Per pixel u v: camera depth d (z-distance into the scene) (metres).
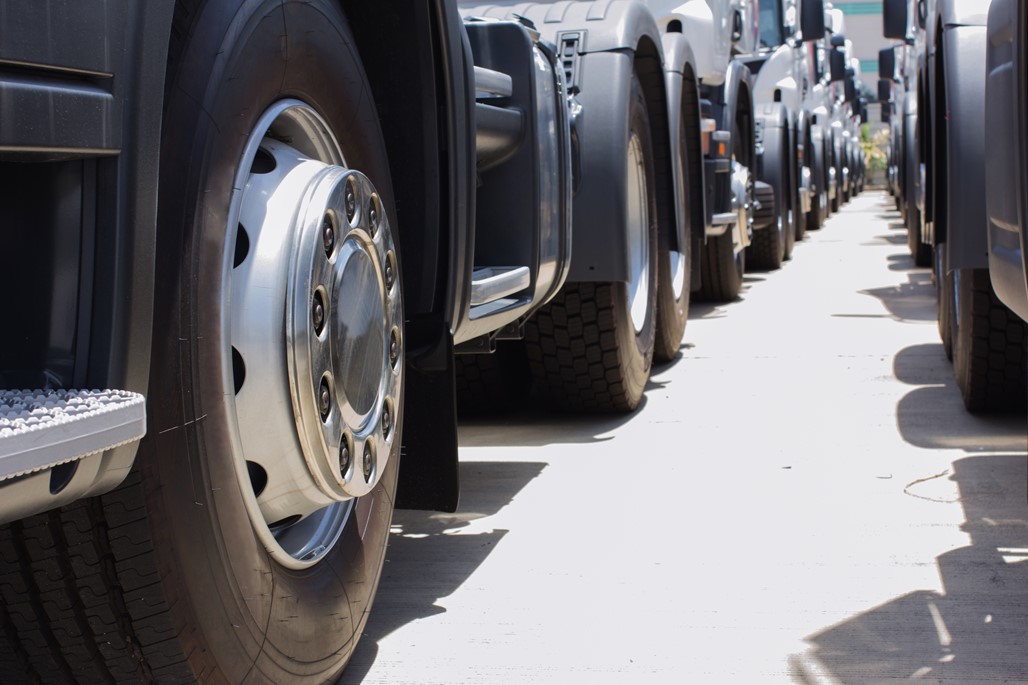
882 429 4.74
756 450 4.45
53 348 1.52
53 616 1.78
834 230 18.66
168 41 1.61
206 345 1.80
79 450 1.37
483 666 2.52
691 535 3.41
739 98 9.66
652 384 5.88
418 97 2.78
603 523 3.56
